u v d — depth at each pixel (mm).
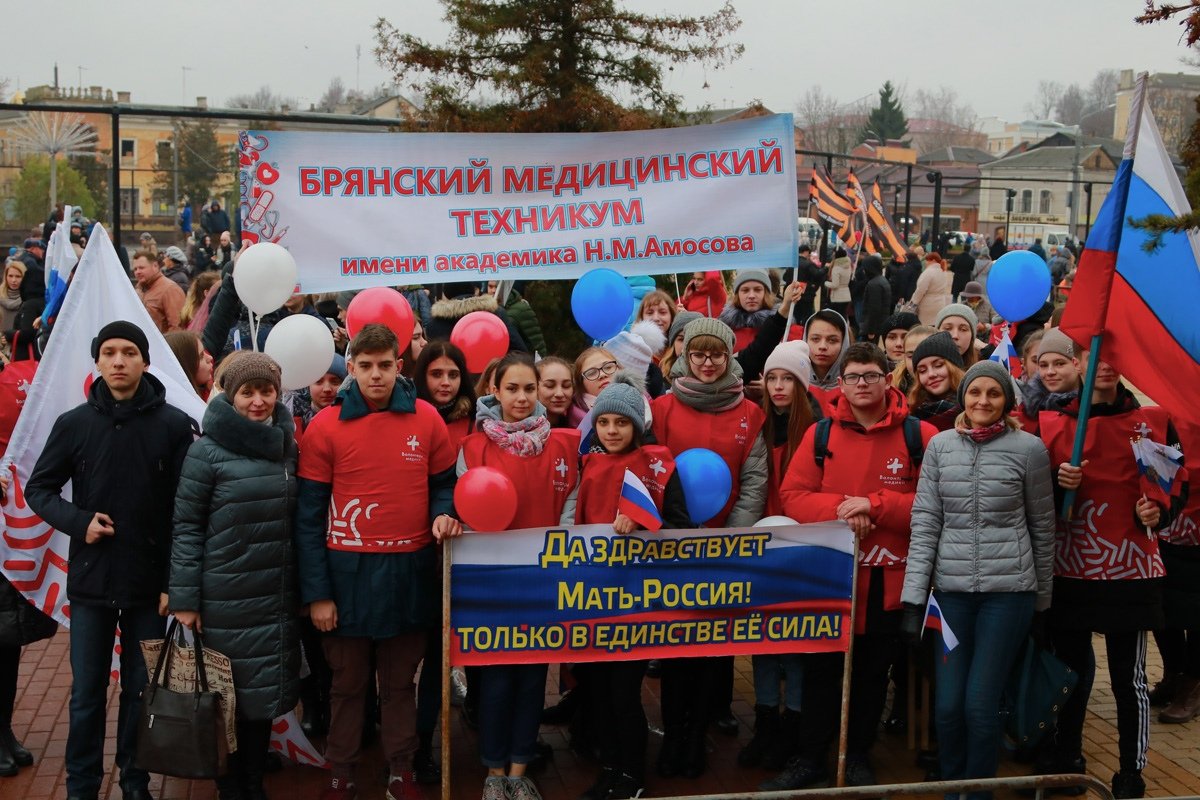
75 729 4711
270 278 5828
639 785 4977
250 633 4586
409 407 4793
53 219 16500
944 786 3879
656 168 6883
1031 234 55812
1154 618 5059
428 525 4855
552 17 11844
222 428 4562
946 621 4793
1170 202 5004
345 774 4910
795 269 6801
